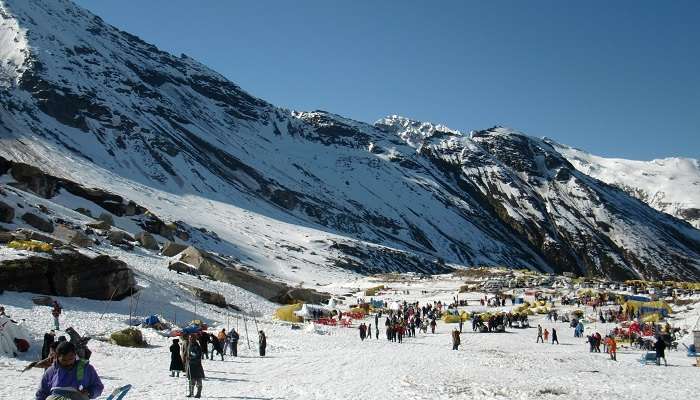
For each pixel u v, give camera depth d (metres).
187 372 19.45
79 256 43.38
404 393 22.00
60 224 69.81
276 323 55.59
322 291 113.69
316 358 33.81
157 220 113.19
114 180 170.62
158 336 35.81
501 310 80.56
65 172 158.00
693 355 41.03
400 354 38.16
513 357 38.38
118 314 40.81
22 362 23.14
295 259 153.25
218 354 32.47
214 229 157.38
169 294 52.34
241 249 145.50
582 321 67.94
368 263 177.75
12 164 95.88
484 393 22.42
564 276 128.88
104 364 25.78
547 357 38.81
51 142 180.25
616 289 102.62
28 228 61.91
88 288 43.19
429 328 63.94
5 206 60.72
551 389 23.86
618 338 52.72
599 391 24.02
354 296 105.00
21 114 191.00
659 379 29.08
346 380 25.22
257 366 29.31
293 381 24.42
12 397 16.98
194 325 36.56
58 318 34.25
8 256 40.03
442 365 32.78
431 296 102.75
